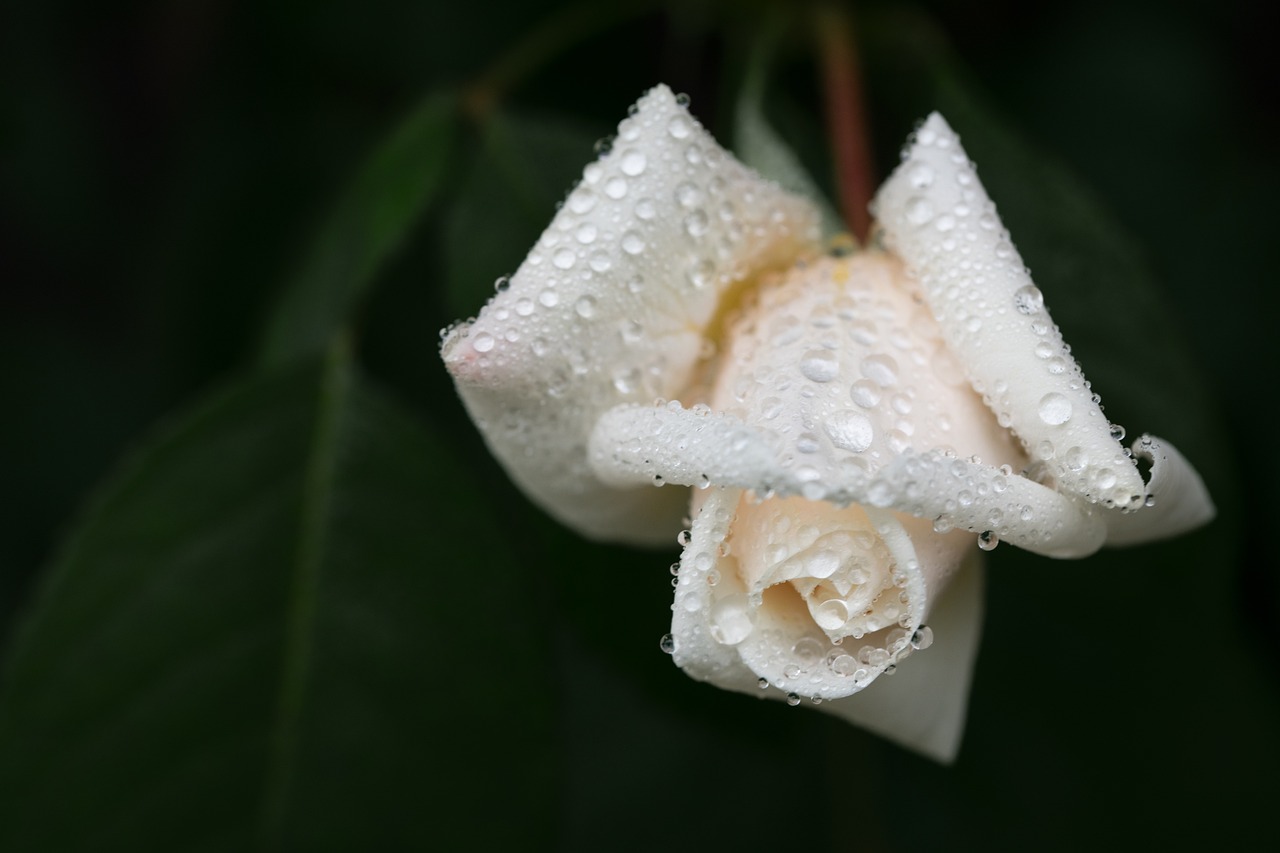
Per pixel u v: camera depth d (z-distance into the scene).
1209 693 0.38
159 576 0.35
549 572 0.35
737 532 0.31
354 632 0.36
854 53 0.37
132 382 0.43
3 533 0.43
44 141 0.43
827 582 0.30
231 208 0.42
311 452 0.36
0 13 0.42
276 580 0.36
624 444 0.31
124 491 0.36
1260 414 0.40
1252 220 0.40
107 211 0.44
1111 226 0.35
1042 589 0.38
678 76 0.41
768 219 0.32
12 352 0.44
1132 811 0.38
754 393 0.31
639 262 0.32
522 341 0.31
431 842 0.35
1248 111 0.41
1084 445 0.30
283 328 0.38
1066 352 0.31
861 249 0.34
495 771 0.35
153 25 0.43
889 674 0.31
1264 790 0.38
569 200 0.32
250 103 0.42
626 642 0.35
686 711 0.35
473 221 0.36
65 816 0.35
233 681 0.35
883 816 0.40
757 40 0.37
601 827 0.42
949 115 0.36
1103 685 0.38
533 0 0.41
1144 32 0.41
